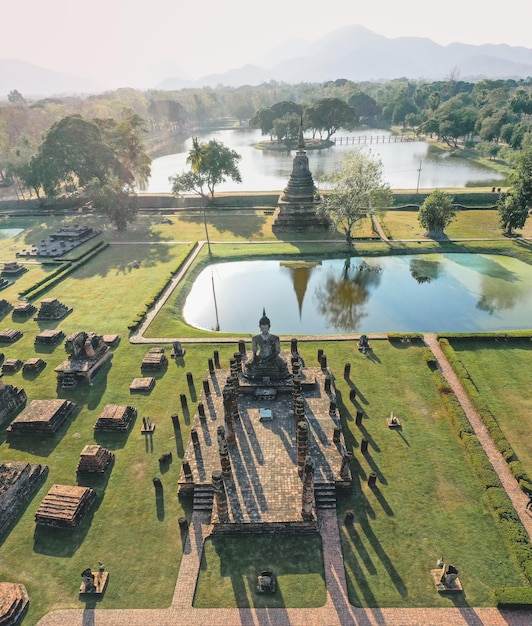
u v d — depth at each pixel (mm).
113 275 67500
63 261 72938
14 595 25125
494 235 77812
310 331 53969
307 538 28094
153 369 44750
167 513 30109
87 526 29391
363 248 74500
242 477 31312
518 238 75812
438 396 40094
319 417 36812
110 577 26375
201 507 30188
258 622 23859
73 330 52812
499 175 131125
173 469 33406
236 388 36344
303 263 71688
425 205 76438
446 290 62406
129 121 110250
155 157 195375
